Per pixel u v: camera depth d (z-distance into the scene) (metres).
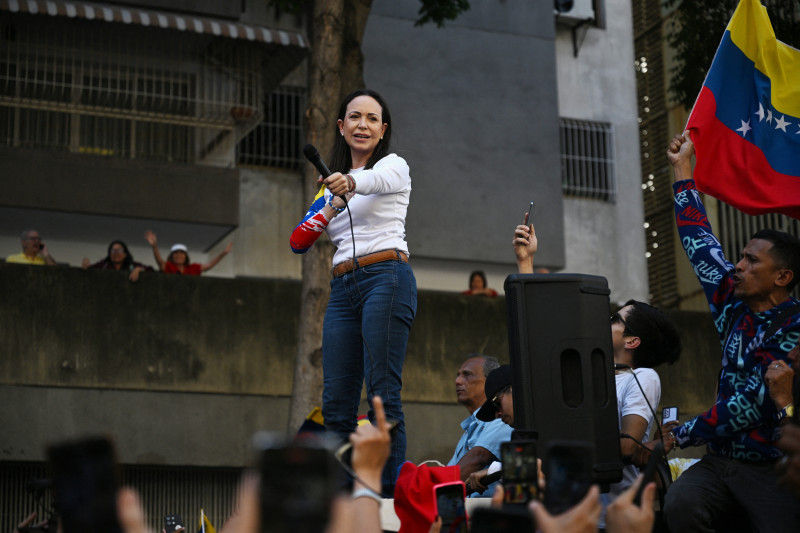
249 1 16.17
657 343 5.17
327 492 1.74
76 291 12.19
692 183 4.77
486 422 5.77
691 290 18.09
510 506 2.58
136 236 15.26
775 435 3.96
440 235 16.91
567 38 18.86
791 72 5.72
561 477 2.41
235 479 12.57
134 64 14.52
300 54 15.05
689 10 12.59
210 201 14.57
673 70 13.03
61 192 13.97
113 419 11.98
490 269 17.52
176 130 14.95
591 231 18.25
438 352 13.15
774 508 3.90
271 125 16.45
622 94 18.97
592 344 3.90
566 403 3.85
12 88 13.91
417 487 3.42
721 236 16.39
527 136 17.78
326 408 4.52
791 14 11.23
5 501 11.68
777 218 15.14
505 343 13.43
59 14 13.45
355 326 4.56
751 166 5.52
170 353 12.34
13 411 11.70
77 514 1.78
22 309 11.98
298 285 12.98
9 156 13.82
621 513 2.54
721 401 4.12
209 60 14.86
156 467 12.23
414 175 16.94
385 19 17.31
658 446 2.71
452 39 17.66
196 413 12.29
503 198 17.41
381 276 4.46
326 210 4.51
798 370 3.74
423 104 17.25
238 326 12.66
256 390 12.53
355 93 4.73
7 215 14.20
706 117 5.55
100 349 12.12
